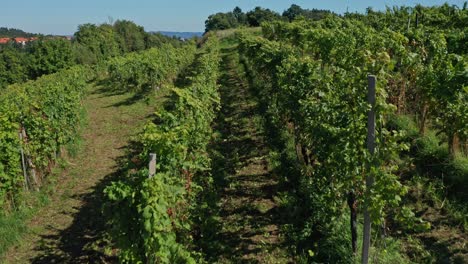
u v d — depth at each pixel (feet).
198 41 230.07
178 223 18.16
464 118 23.18
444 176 26.55
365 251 16.72
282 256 22.07
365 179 16.19
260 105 53.36
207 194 28.78
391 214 24.27
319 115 20.24
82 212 29.76
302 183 28.66
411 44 39.55
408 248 21.36
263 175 32.65
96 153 42.98
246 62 91.91
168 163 20.35
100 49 222.89
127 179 16.90
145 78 74.59
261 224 25.40
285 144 37.11
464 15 55.06
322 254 21.24
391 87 33.47
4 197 28.37
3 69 192.44
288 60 36.55
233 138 42.42
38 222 28.45
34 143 33.53
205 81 46.73
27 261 23.81
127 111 61.46
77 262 23.38
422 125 30.50
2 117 30.71
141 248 15.62
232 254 22.59
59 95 45.34
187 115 28.84
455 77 22.89
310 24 82.74
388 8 70.79
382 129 15.38
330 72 31.40
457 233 22.13
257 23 220.23
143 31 285.64
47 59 190.49
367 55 16.81
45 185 34.12
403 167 28.32
